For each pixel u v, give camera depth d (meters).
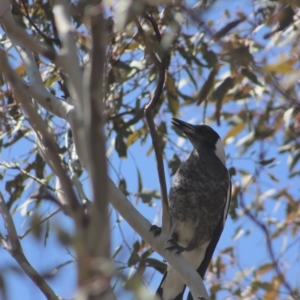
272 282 11.73
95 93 4.47
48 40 10.12
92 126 4.39
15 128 11.18
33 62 8.73
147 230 8.02
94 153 4.36
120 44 11.91
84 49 10.90
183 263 7.97
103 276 4.31
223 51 7.21
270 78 6.75
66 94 9.31
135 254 10.16
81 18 9.28
